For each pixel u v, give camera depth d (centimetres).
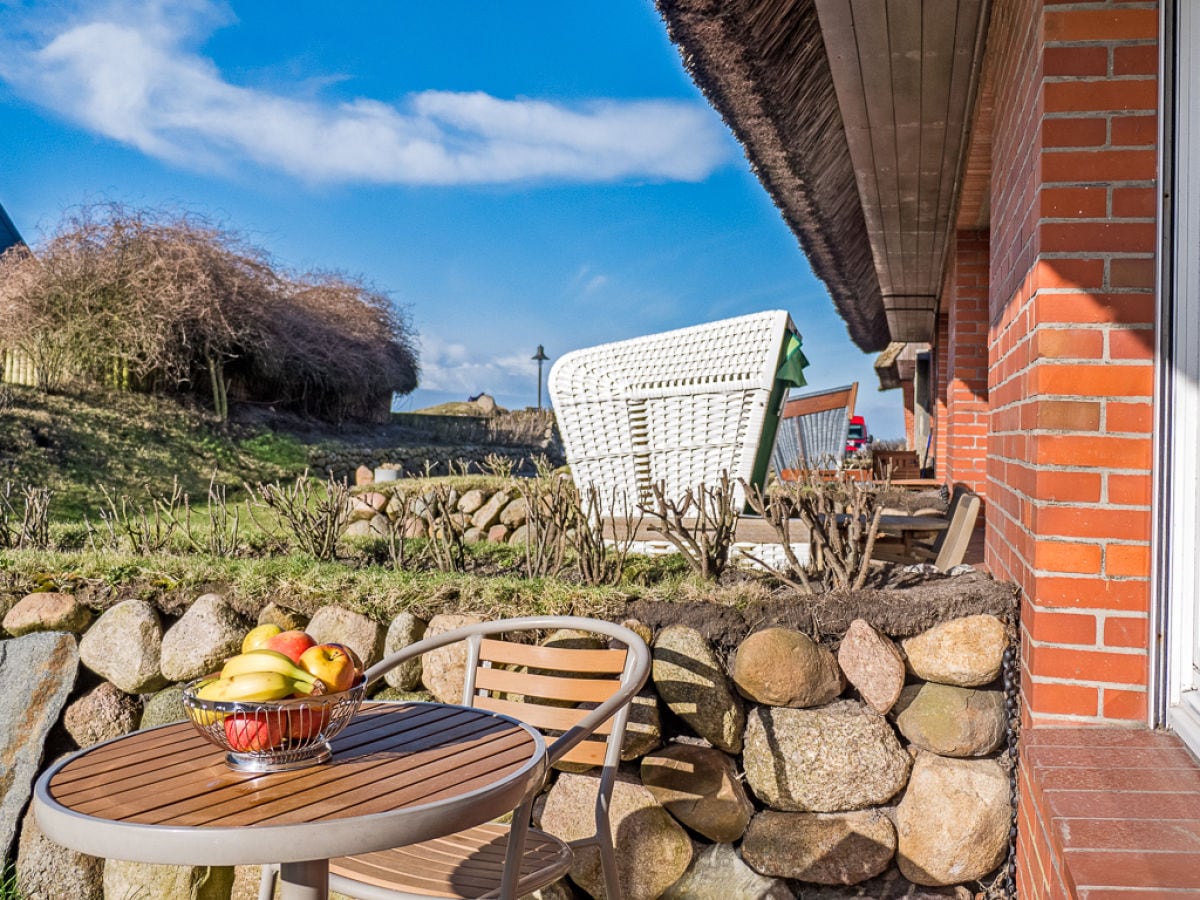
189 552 487
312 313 2278
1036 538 283
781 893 310
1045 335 280
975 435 825
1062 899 210
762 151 548
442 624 349
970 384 820
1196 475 265
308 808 171
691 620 332
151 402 1820
